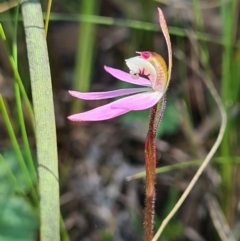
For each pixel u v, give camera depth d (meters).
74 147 0.25
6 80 0.24
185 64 0.26
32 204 0.19
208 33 0.29
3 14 0.21
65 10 0.27
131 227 0.23
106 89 0.28
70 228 0.23
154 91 0.14
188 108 0.25
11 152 0.22
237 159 0.21
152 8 0.25
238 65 0.22
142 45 0.26
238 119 0.24
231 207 0.22
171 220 0.23
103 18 0.24
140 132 0.26
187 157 0.24
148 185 0.14
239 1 0.24
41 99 0.15
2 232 0.20
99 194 0.24
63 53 0.29
